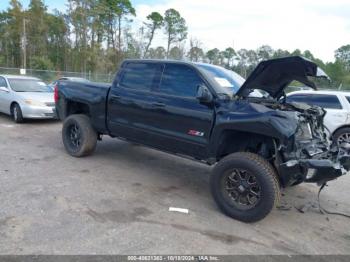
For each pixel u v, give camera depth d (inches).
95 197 168.6
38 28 2142.0
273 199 143.6
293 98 347.6
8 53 2305.6
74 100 238.4
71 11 2014.0
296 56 141.0
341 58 2219.5
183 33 2480.3
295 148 144.6
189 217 153.4
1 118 405.7
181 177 213.9
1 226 132.5
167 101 182.7
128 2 2212.1
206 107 165.8
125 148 277.6
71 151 241.3
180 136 177.5
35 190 171.9
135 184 193.5
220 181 157.6
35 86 408.8
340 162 157.5
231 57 1312.7
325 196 197.9
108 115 217.6
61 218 142.8
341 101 319.9
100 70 1963.6
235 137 164.4
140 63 205.6
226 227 146.2
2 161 219.6
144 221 145.7
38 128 349.1
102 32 2132.1
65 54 2172.7
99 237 129.1
